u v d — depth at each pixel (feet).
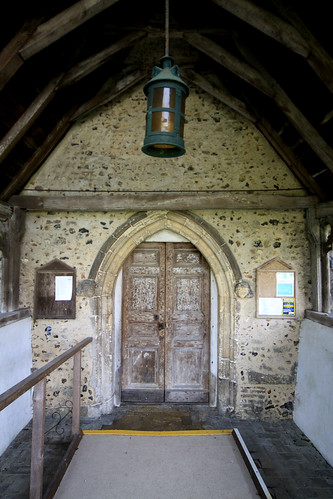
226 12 9.11
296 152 11.23
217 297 13.15
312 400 10.89
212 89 11.76
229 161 12.51
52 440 10.41
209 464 8.86
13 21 7.41
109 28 9.75
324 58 7.30
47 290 12.41
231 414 12.31
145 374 13.60
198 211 12.59
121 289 13.60
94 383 12.25
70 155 12.51
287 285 12.38
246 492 7.87
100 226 12.57
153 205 11.80
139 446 9.67
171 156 8.05
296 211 12.54
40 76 9.16
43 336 12.33
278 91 9.30
